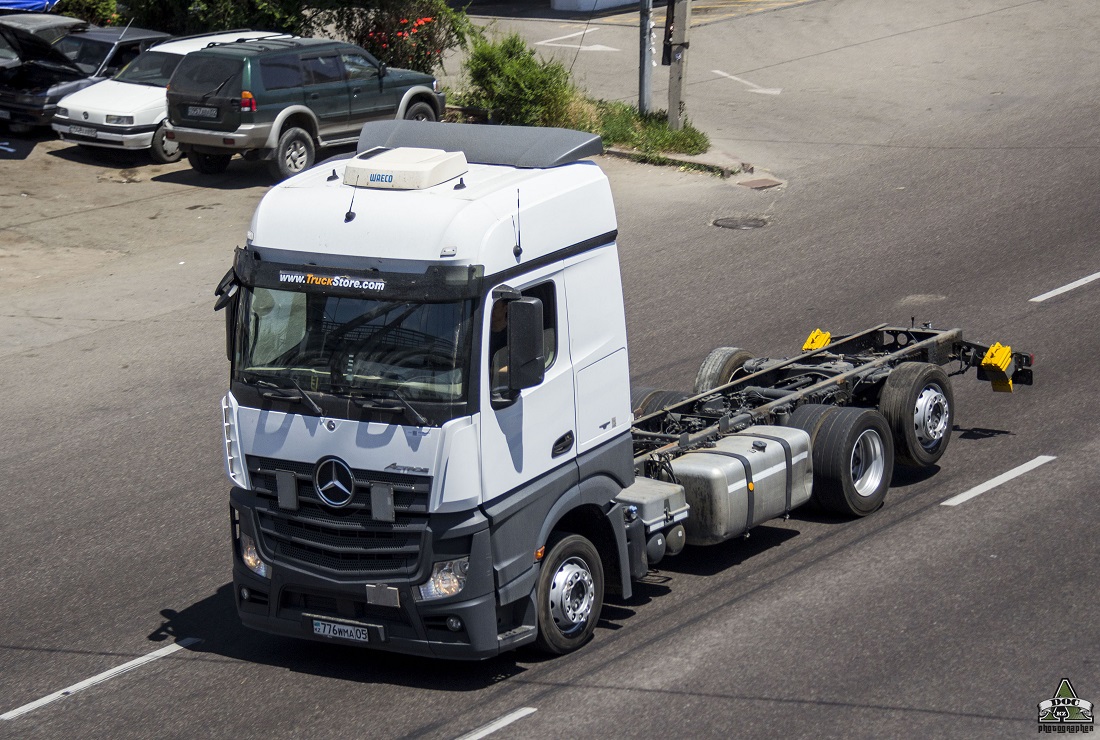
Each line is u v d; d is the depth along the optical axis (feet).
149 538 131.54
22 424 164.86
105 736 94.68
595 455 104.32
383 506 94.58
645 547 108.68
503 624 98.07
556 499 100.27
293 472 98.07
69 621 114.62
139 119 286.46
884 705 91.61
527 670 101.09
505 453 95.35
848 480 124.26
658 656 101.55
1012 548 116.98
